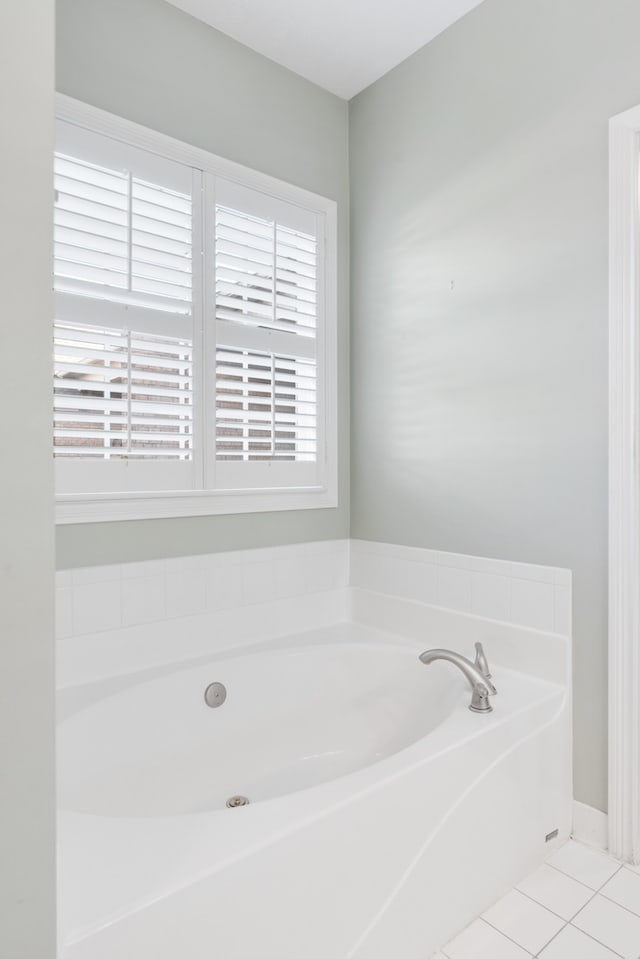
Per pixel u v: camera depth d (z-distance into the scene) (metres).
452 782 1.49
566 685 1.90
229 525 2.32
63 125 1.88
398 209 2.48
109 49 1.98
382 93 2.55
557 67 1.93
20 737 0.67
